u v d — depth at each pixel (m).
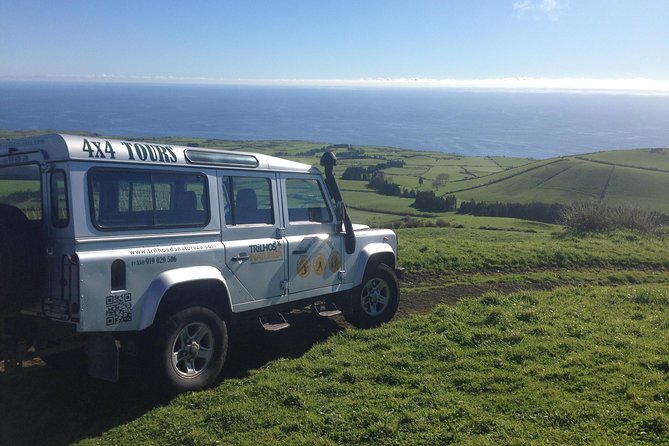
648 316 7.76
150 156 5.73
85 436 5.07
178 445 4.75
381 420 4.85
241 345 7.32
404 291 10.52
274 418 5.07
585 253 14.21
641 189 92.81
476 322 7.42
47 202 5.28
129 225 5.48
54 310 5.17
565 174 104.69
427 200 82.38
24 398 5.87
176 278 5.65
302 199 7.32
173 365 5.61
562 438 4.38
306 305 7.34
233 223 6.45
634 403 4.80
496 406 5.02
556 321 7.34
